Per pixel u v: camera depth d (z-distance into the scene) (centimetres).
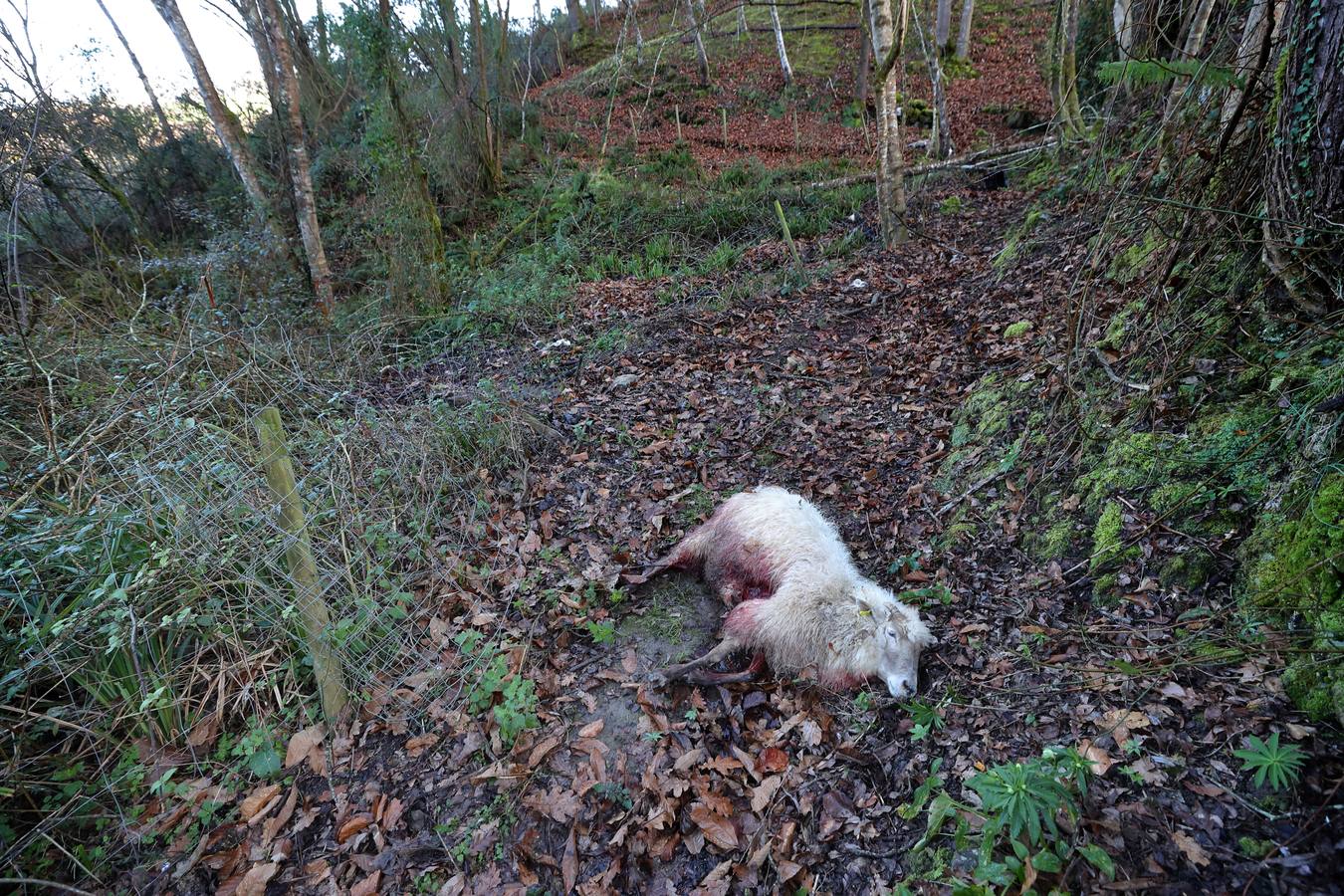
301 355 754
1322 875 224
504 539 495
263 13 879
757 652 372
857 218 1155
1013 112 1717
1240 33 538
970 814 271
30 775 332
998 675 338
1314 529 299
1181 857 242
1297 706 270
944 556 428
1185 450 374
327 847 320
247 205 1265
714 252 1085
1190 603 327
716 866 292
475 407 604
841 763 319
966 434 523
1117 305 511
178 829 327
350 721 371
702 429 614
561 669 396
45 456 456
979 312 698
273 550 380
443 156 1389
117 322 743
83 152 1027
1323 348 349
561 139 1814
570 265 1111
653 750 342
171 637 368
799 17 2619
